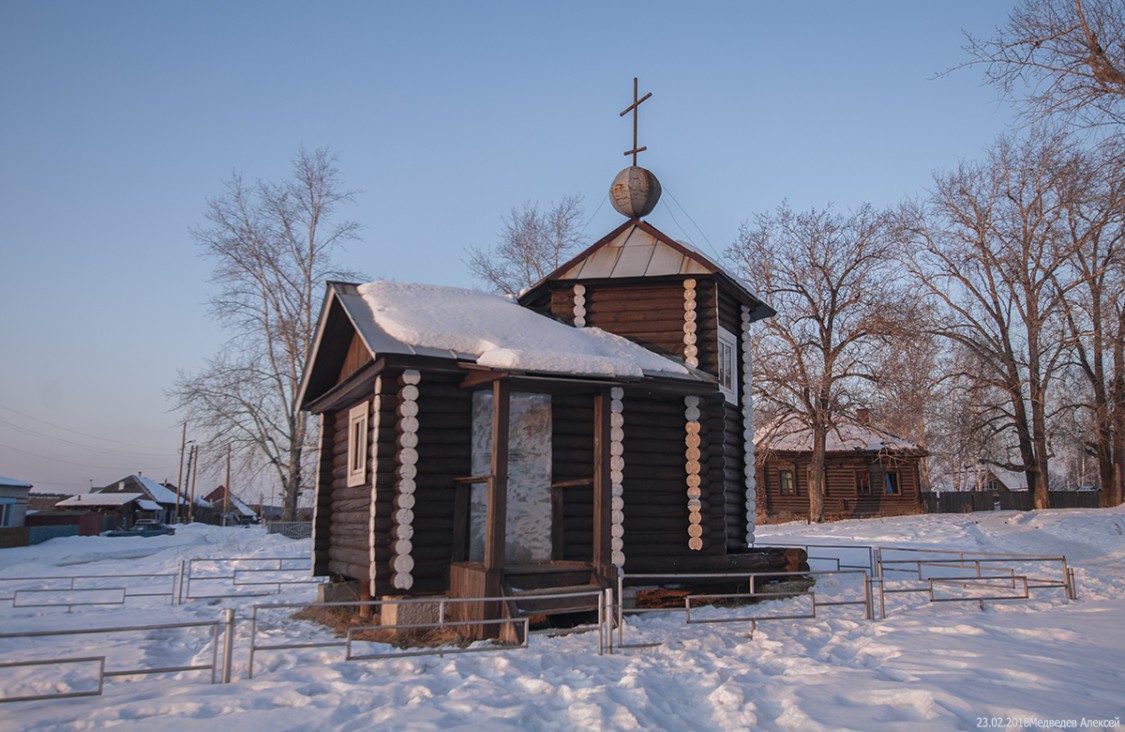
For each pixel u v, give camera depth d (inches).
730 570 521.0
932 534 1119.6
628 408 517.0
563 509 483.5
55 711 273.6
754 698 281.1
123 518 2608.3
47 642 440.1
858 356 1355.8
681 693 301.3
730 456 593.0
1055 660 321.7
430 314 479.8
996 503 1647.4
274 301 1473.9
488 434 469.7
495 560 406.3
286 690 296.7
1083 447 1465.3
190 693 292.0
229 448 1504.7
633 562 496.7
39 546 1318.9
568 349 479.5
